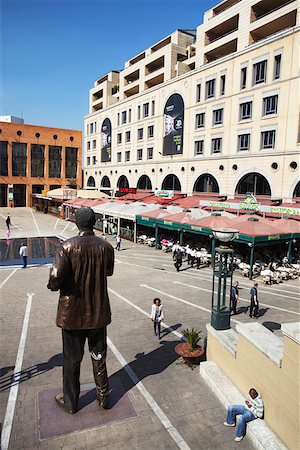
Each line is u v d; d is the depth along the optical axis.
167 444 6.39
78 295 6.61
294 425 5.80
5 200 64.69
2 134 62.62
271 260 22.88
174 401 7.70
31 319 12.58
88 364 9.33
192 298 15.66
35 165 66.75
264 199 31.34
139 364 9.45
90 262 6.64
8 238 31.27
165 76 45.59
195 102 39.53
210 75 37.09
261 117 31.42
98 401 7.32
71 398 7.01
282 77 29.25
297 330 5.90
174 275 20.00
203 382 8.56
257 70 31.95
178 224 25.23
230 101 34.72
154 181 47.97
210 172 37.81
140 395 7.90
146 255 25.89
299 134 28.38
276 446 5.99
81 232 6.82
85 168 70.69
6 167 63.78
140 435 6.58
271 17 30.41
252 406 6.80
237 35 34.25
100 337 6.99
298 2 27.83
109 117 60.12
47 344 10.52
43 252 25.75
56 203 56.16
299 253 25.36
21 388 8.10
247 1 32.91
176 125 42.84
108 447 6.25
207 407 7.52
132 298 15.48
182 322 12.66
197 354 9.19
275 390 6.36
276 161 30.17
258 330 7.46
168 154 44.59
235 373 7.93
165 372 9.02
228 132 35.16
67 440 6.37
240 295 16.61
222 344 8.54
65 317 6.59
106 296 6.92
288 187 29.23
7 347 10.28
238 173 34.22
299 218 25.67
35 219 47.28
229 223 22.67
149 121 48.50
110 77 63.06
